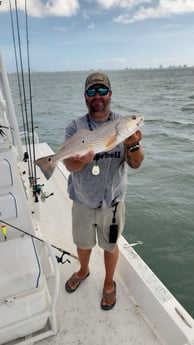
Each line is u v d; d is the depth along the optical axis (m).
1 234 2.00
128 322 1.97
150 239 4.42
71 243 2.79
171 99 25.11
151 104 21.94
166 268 3.83
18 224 2.00
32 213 2.57
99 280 2.35
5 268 1.65
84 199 1.92
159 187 6.20
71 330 1.92
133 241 4.38
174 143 10.20
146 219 4.94
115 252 2.06
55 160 1.83
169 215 5.04
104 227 1.98
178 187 6.20
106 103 1.76
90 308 2.09
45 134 11.87
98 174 1.81
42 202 3.49
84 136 1.71
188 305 3.26
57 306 2.10
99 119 1.82
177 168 7.35
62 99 26.83
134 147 1.70
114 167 1.84
